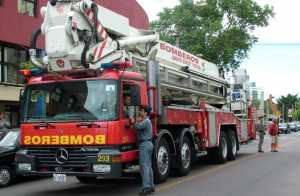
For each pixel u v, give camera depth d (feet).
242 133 68.54
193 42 149.38
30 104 38.22
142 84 39.32
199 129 51.16
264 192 37.55
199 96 57.41
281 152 78.33
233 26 152.46
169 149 43.93
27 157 37.27
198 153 52.08
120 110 36.19
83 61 37.32
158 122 41.91
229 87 68.95
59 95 37.37
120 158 35.40
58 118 36.78
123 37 43.04
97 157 35.04
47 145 36.73
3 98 79.30
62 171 36.04
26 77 39.11
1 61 79.87
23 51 84.48
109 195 38.01
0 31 78.79
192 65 56.44
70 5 37.91
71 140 35.94
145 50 44.01
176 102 49.57
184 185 41.32
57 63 37.99
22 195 39.34
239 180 44.14
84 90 36.81
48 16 38.24
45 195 39.06
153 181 39.55
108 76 36.60
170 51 50.24
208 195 36.45
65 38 37.40
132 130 37.70
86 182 46.21
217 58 149.89
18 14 82.64
